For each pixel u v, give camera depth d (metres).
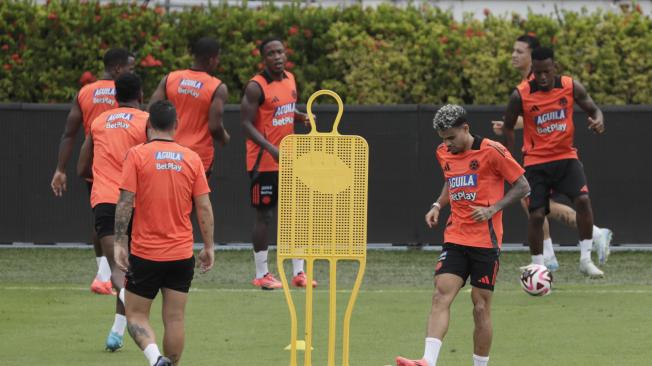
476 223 29.58
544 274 40.03
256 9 62.19
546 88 43.06
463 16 63.12
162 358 26.48
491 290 29.66
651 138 54.34
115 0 62.91
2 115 54.66
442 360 32.44
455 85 58.59
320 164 28.28
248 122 44.44
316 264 52.91
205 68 43.38
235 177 54.81
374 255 54.66
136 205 27.89
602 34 58.62
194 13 60.19
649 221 54.53
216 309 40.50
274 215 55.28
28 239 55.00
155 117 28.28
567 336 35.66
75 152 54.75
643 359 32.28
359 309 40.69
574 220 49.19
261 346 34.34
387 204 55.06
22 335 35.78
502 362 32.03
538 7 70.12
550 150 43.47
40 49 58.50
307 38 59.50
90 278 48.12
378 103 58.44
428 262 52.59
